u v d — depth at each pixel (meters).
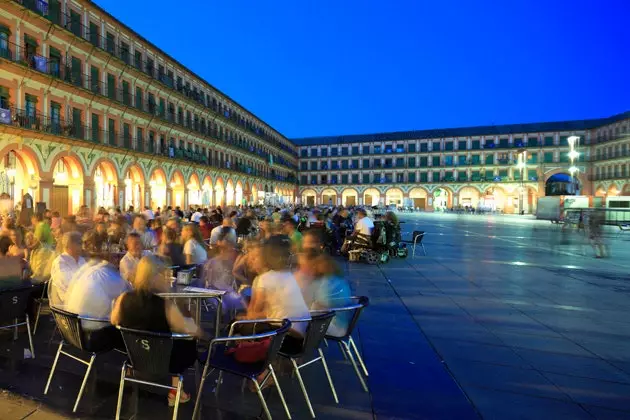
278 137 75.62
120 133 29.59
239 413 3.77
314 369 4.70
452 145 78.38
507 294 8.33
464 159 77.56
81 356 5.09
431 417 3.65
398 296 8.13
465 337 5.70
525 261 13.07
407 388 4.20
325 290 4.84
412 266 11.95
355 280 9.77
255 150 61.41
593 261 13.16
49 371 4.66
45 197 22.61
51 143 23.08
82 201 25.67
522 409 3.75
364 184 83.88
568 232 25.95
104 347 4.16
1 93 20.22
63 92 24.14
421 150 80.50
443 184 78.06
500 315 6.78
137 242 5.75
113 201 29.03
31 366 4.79
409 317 6.66
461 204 77.19
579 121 73.56
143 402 3.99
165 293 4.64
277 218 14.49
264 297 4.29
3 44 20.25
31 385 4.31
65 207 25.44
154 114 33.31
